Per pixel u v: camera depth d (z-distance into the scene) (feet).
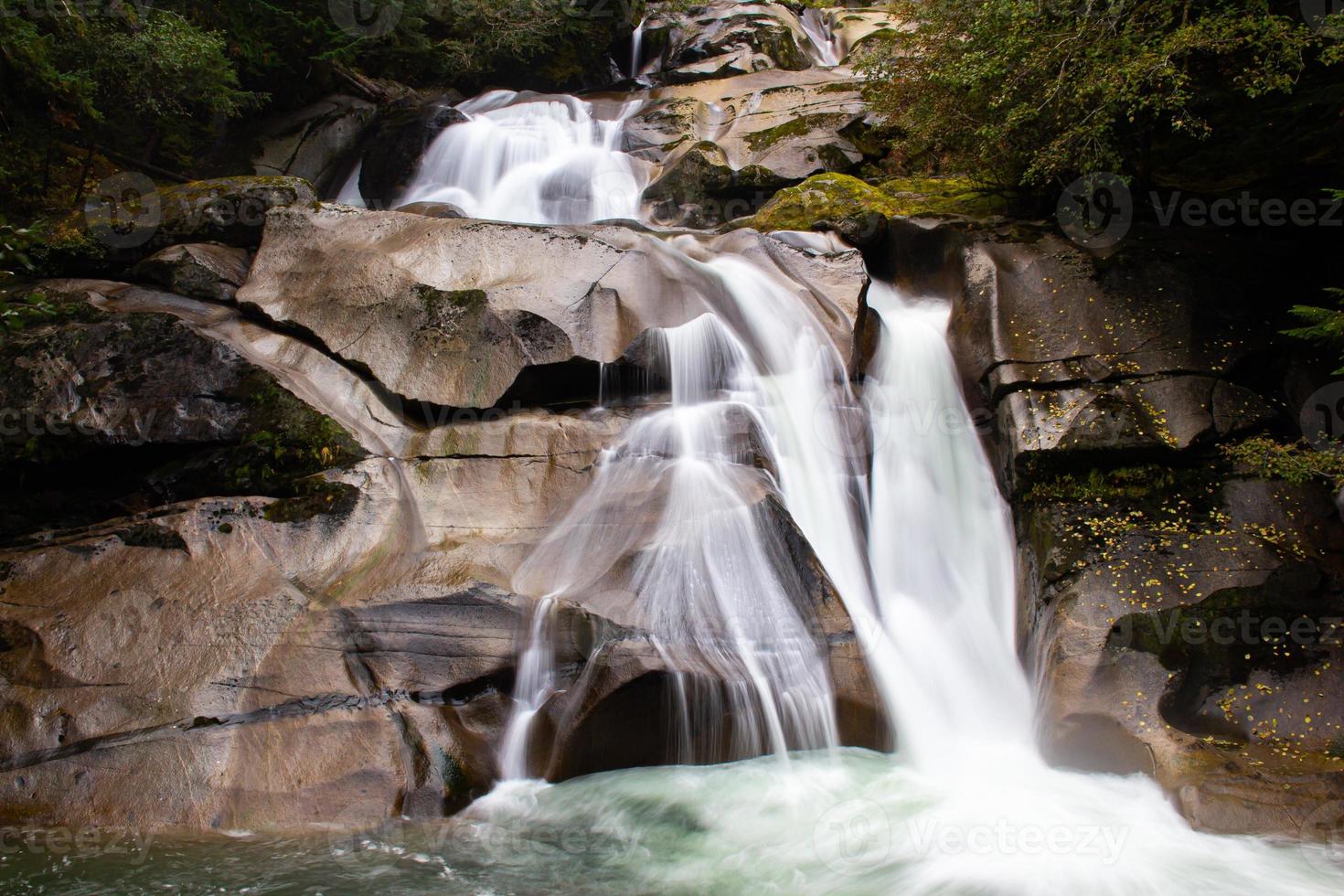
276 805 13.64
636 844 13.28
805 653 16.26
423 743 14.55
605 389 19.71
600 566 16.62
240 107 35.55
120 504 18.43
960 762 16.08
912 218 24.98
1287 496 17.98
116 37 27.73
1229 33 17.70
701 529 16.94
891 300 24.49
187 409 18.25
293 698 14.67
